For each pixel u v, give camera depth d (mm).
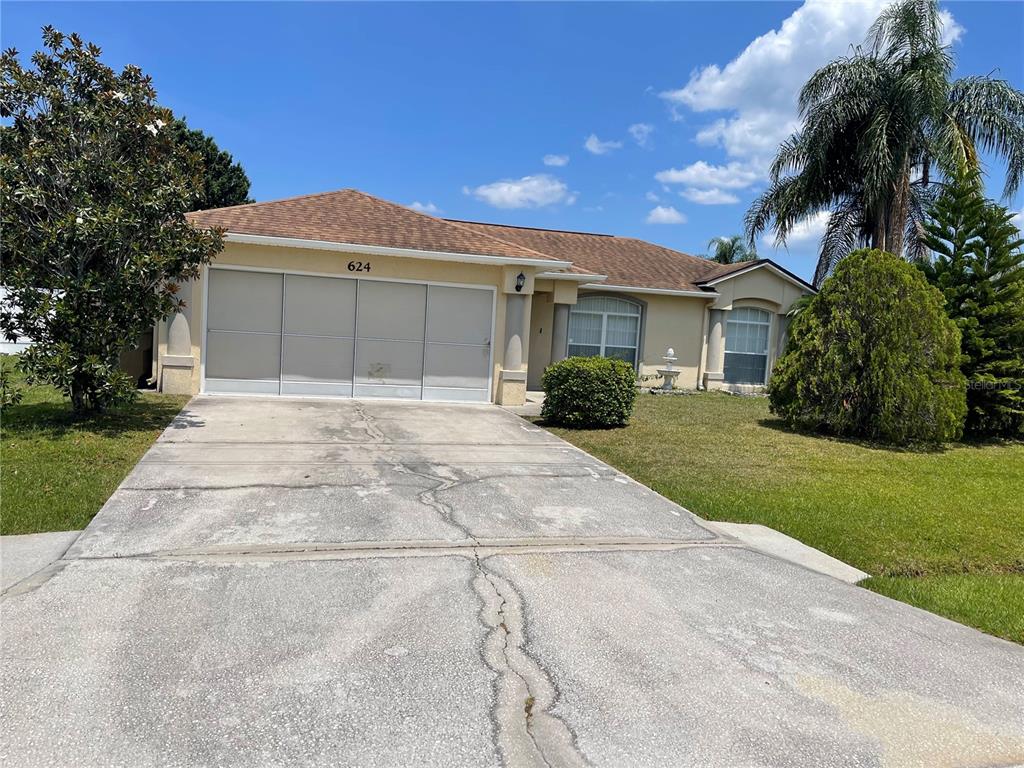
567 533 6316
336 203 14680
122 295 9281
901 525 7332
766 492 8305
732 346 20250
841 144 17875
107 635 3955
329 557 5375
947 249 14008
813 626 4629
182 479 7227
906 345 11820
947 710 3615
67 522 5883
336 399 13203
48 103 9273
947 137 16109
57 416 9867
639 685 3699
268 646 3910
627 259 20938
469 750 3053
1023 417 13398
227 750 2967
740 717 3439
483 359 14133
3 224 8969
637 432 11750
